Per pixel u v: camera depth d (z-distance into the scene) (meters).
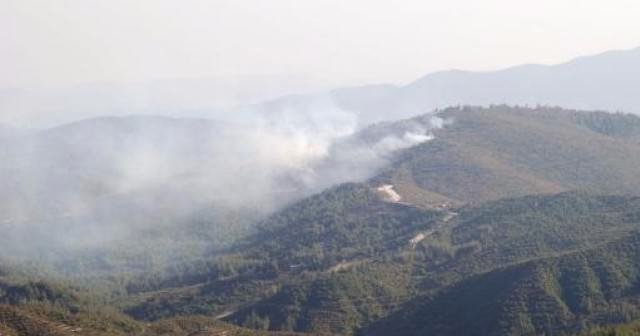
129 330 198.38
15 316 182.00
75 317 194.50
